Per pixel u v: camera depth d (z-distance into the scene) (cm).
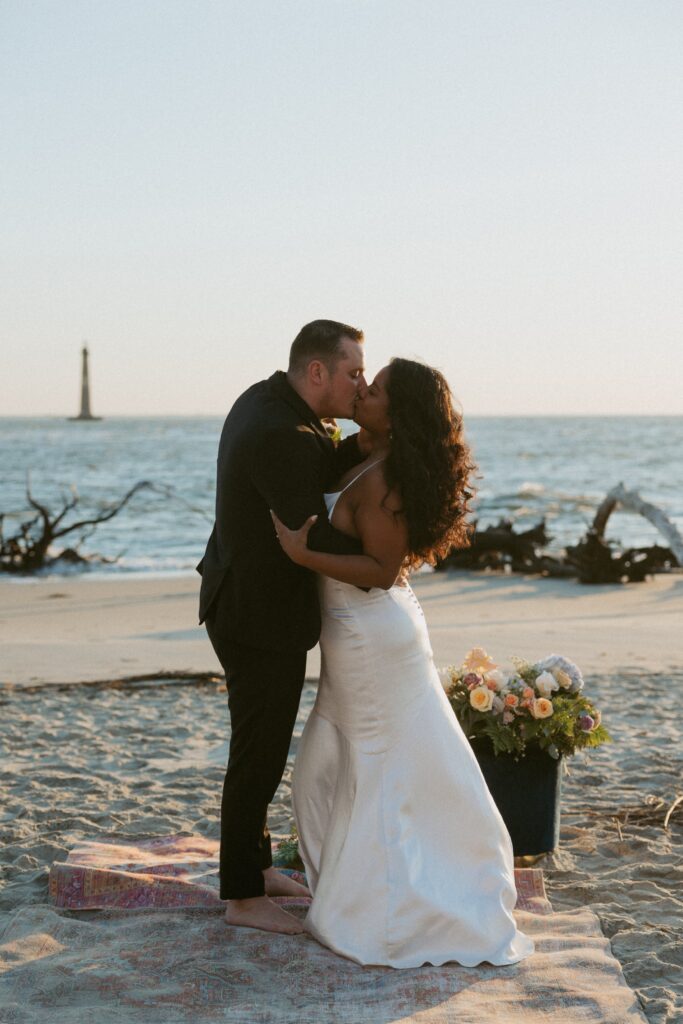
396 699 391
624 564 1784
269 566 388
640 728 732
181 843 496
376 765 391
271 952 381
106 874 436
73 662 996
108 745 684
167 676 903
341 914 384
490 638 1134
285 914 406
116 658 1019
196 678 903
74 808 553
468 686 479
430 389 384
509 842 405
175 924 405
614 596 1603
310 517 369
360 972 368
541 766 471
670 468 5925
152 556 2286
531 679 482
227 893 403
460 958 372
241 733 401
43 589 1688
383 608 394
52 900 431
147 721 757
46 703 807
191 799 573
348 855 387
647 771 623
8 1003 343
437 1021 331
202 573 416
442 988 352
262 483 375
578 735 469
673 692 852
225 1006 343
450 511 385
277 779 406
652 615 1376
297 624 393
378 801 388
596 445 8844
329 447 397
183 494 3869
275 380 396
